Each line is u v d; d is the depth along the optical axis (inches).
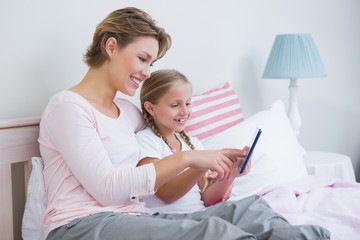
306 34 92.0
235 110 79.6
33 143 55.3
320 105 114.1
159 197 57.9
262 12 96.1
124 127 54.4
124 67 52.5
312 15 108.4
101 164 47.6
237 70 92.0
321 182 68.6
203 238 40.4
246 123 73.7
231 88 85.7
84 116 49.0
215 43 86.7
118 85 53.5
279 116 78.9
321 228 41.8
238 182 66.8
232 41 90.2
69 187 49.4
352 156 125.3
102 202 48.4
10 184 53.6
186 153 49.9
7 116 57.9
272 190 65.2
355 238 51.5
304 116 110.9
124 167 52.7
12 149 53.2
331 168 88.2
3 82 57.3
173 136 62.8
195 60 83.0
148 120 62.5
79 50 65.1
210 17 85.1
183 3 79.9
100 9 67.4
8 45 57.4
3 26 56.8
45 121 50.3
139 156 57.9
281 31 101.0
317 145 115.2
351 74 121.0
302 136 111.2
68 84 64.1
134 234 43.9
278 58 90.1
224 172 50.8
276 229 42.3
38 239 51.9
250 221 46.3
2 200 53.0
